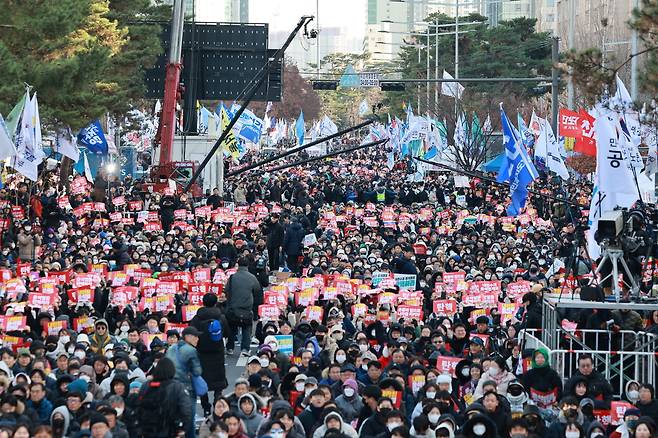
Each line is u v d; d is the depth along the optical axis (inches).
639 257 1708.9
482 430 1229.1
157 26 5098.4
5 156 2573.8
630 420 1295.5
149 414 1293.1
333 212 3956.7
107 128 4923.7
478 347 1685.5
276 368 1611.7
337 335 1739.7
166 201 3639.3
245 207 3932.1
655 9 2426.2
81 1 3462.1
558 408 1433.3
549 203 4156.0
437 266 2640.3
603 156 1990.7
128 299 2091.5
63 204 3683.6
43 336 1833.2
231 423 1268.5
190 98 5433.1
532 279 2495.1
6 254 2797.7
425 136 6053.2
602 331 1600.6
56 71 3307.1
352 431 1283.2
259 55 5506.9
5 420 1222.3
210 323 1680.6
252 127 4990.2
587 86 2436.0
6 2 3253.0
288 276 2834.6
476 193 4822.8
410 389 1529.3
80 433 1230.9
